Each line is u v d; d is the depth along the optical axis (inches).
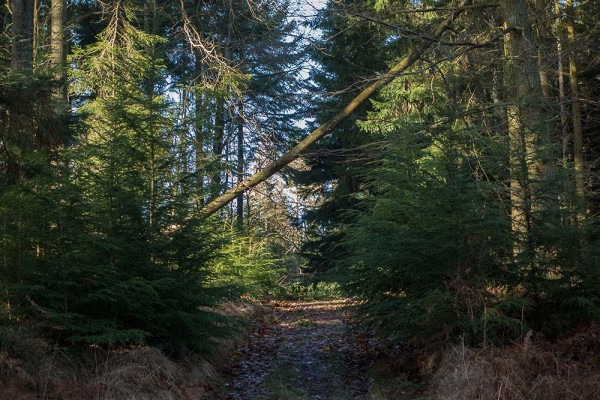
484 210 323.3
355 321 387.5
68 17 774.5
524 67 395.5
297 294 916.0
